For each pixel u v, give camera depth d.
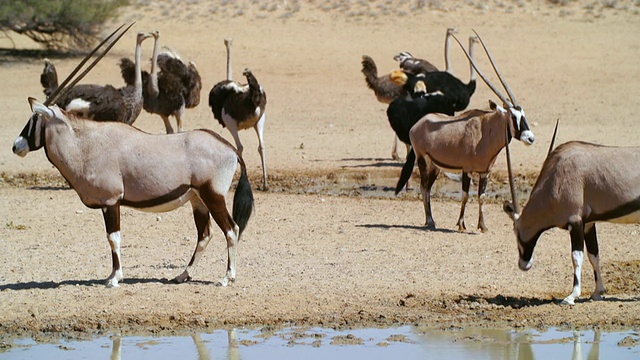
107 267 43.31
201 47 145.00
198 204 40.28
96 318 36.44
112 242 39.19
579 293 37.94
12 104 108.94
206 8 172.62
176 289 39.59
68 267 43.28
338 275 42.16
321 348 33.78
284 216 55.88
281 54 140.25
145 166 38.16
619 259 45.03
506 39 148.75
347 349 33.69
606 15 163.50
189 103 76.94
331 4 172.50
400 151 83.56
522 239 38.06
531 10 167.12
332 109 107.88
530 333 35.44
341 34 153.88
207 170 38.41
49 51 142.62
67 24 140.38
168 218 55.16
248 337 34.94
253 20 164.75
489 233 51.34
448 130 51.97
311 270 42.97
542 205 37.28
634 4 168.88
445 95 62.50
